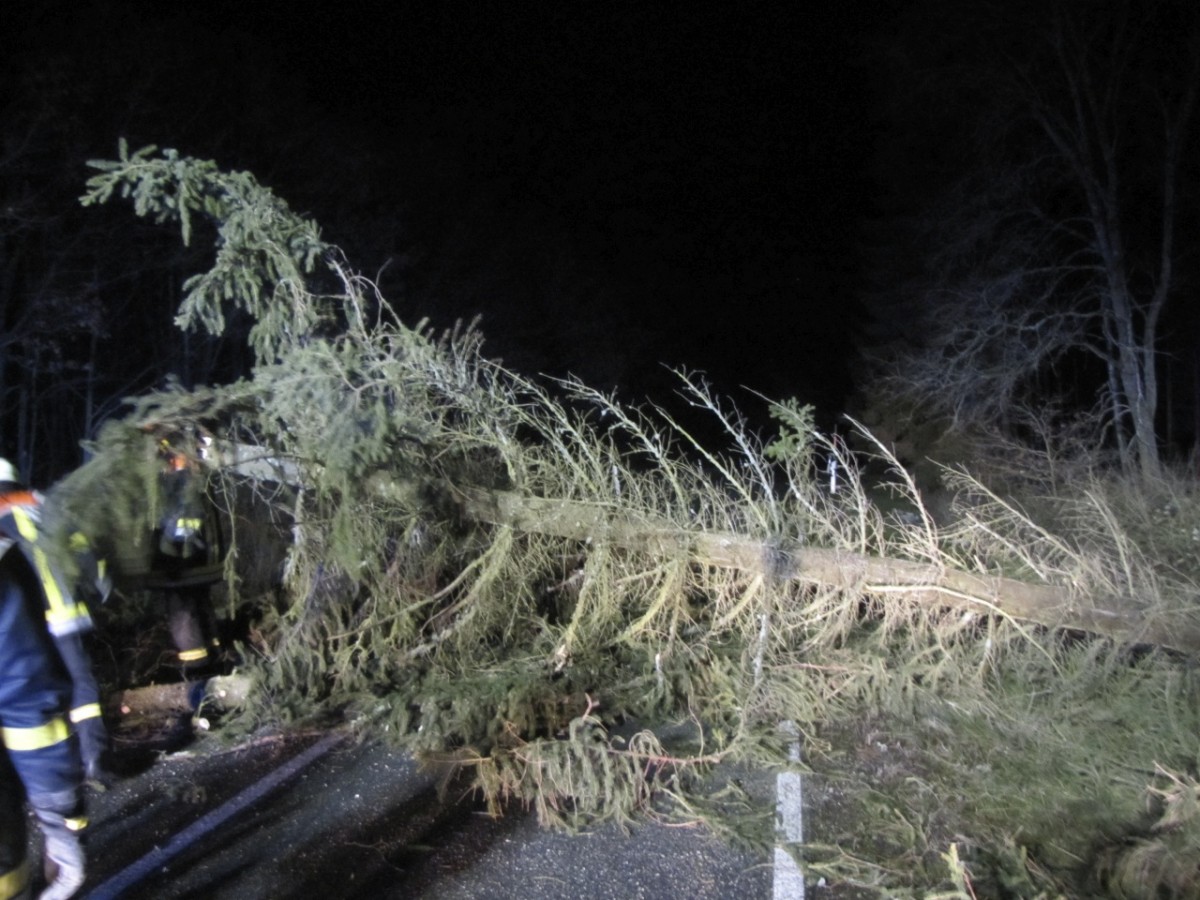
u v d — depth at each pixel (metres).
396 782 5.05
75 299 16.28
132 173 5.80
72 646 3.62
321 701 5.83
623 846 4.50
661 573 6.13
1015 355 19.70
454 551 6.19
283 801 4.83
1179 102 20.56
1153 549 6.82
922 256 23.19
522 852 4.43
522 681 5.62
